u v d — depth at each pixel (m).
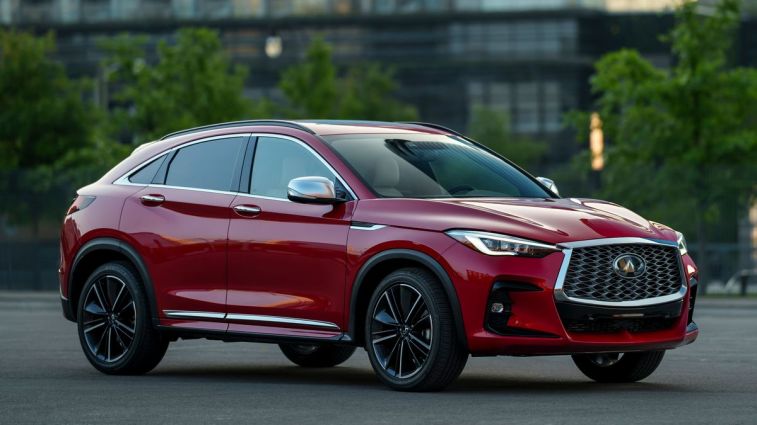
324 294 11.01
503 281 10.08
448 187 11.30
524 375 12.47
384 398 10.11
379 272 10.85
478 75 111.25
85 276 13.18
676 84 37.28
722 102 37.53
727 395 10.26
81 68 111.94
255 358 14.68
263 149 11.88
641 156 37.88
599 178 38.62
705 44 37.75
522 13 110.44
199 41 51.12
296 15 111.94
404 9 111.69
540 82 110.56
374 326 10.70
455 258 10.22
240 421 8.83
